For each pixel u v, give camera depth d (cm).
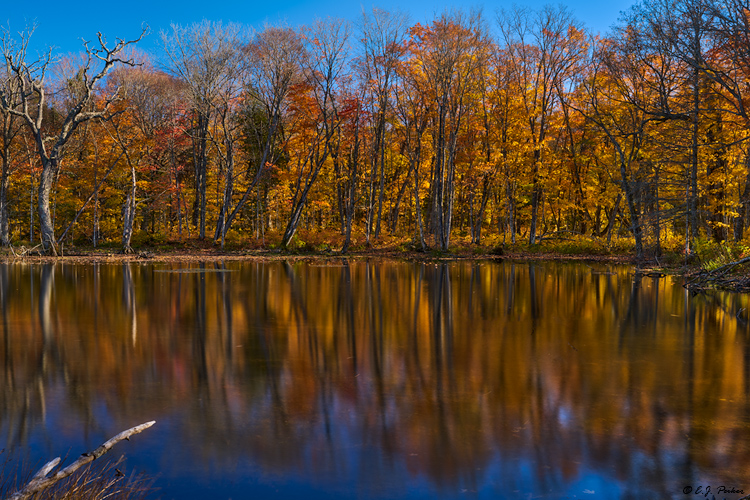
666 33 2144
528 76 3631
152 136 3834
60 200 3878
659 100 2533
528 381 624
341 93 3569
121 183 3972
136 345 811
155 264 2545
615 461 413
